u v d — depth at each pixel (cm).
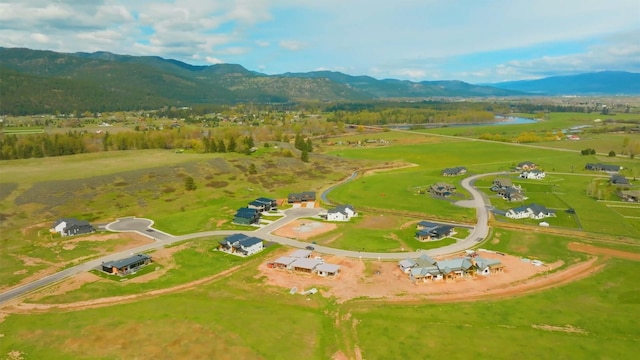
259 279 7556
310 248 9062
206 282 7469
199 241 9525
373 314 6312
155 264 8219
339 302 6700
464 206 12500
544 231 10106
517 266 8038
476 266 7900
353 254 8712
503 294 6969
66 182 12675
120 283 7406
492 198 13425
